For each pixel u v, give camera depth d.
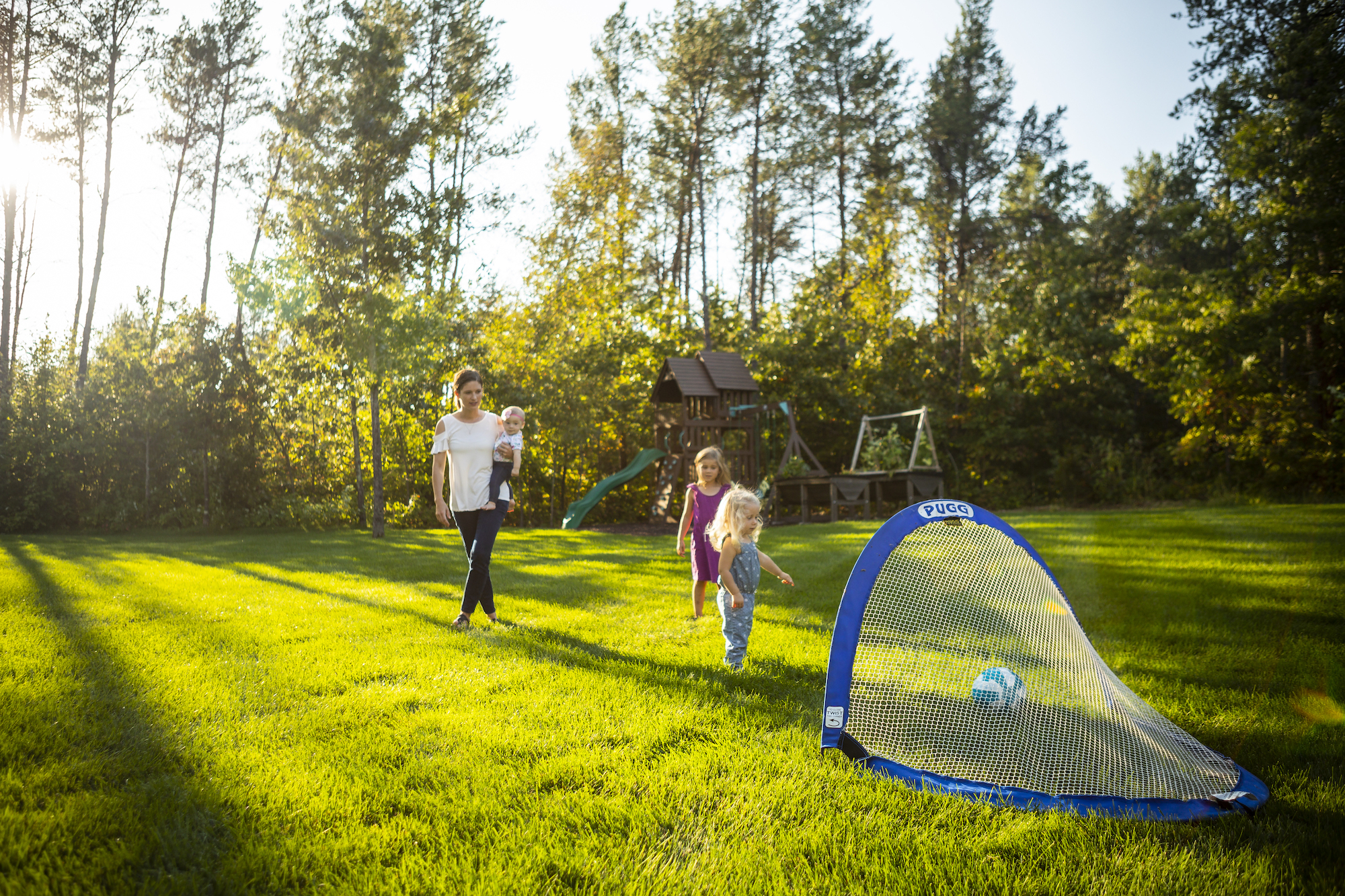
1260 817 2.25
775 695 3.52
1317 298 13.95
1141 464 20.03
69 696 3.31
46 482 17.19
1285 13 11.12
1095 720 2.90
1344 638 4.15
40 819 2.12
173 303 18.36
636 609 5.71
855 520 17.03
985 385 22.86
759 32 26.08
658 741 2.89
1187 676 3.66
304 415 18.73
